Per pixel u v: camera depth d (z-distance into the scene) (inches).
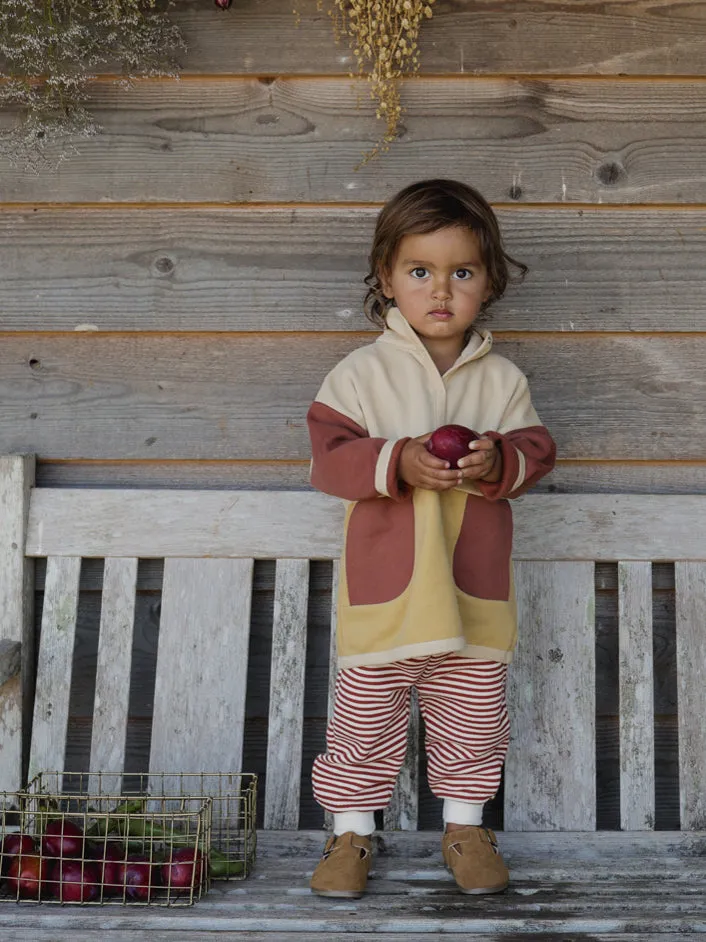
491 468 64.9
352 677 67.3
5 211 85.2
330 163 84.6
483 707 68.0
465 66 84.0
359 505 68.7
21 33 82.1
